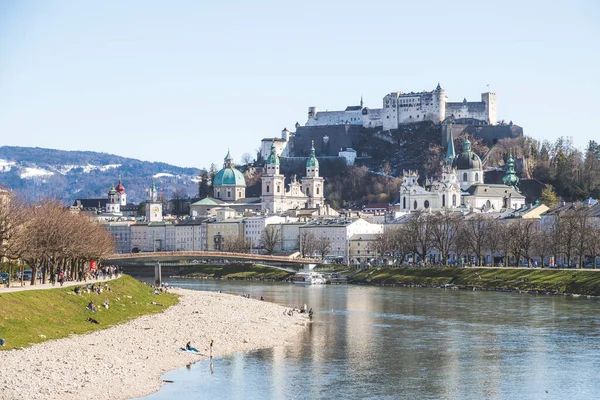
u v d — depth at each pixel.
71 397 188.50
